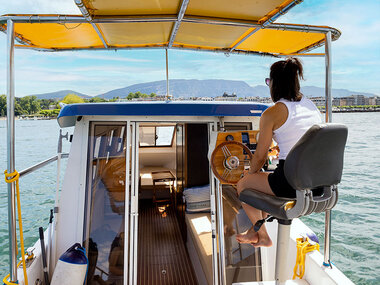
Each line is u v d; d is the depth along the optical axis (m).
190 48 3.56
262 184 1.82
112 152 2.82
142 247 4.17
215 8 2.25
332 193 1.66
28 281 2.37
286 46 3.30
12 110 2.05
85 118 2.80
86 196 2.76
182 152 4.30
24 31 2.59
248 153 2.45
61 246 2.71
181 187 4.46
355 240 8.21
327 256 2.37
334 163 1.57
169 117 2.88
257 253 2.93
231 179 2.46
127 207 2.79
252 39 3.06
